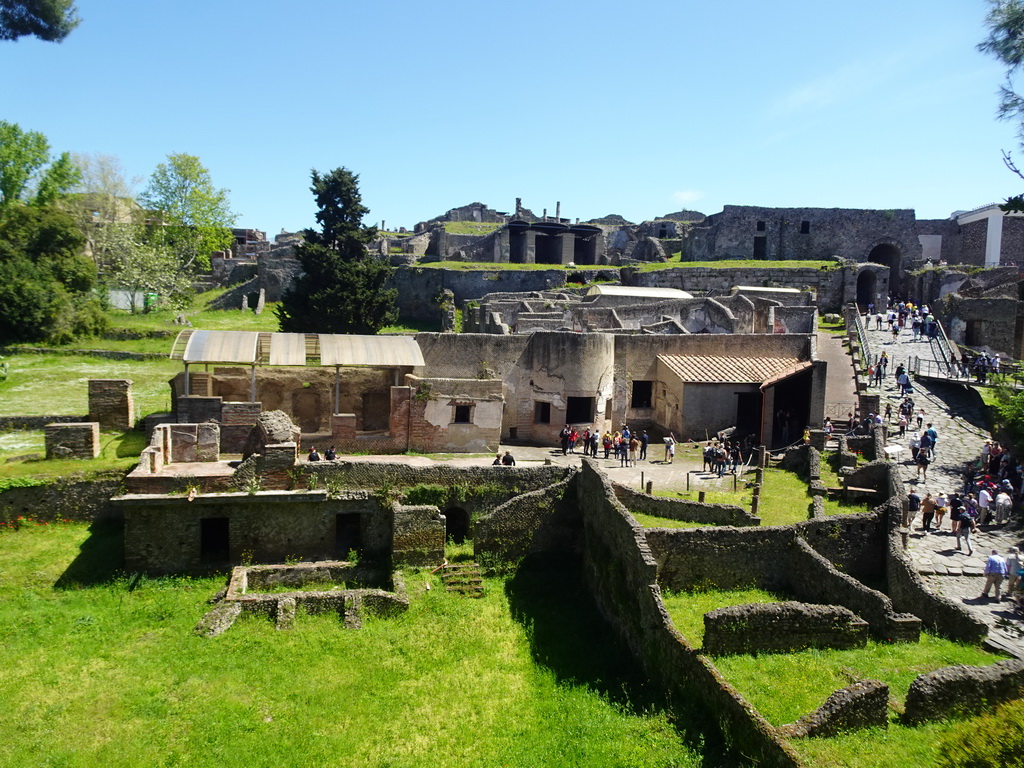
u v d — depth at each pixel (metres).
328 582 23.08
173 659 18.33
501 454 30.28
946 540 21.95
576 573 24.00
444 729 16.17
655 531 19.52
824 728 12.38
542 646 19.66
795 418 34.75
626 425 36.91
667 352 37.03
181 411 27.31
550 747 15.16
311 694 17.33
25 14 31.22
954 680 12.81
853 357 40.53
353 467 24.77
